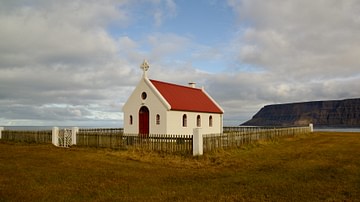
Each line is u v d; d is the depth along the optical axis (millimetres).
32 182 14695
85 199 12086
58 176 16188
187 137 24578
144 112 35469
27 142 34844
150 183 15070
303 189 13547
